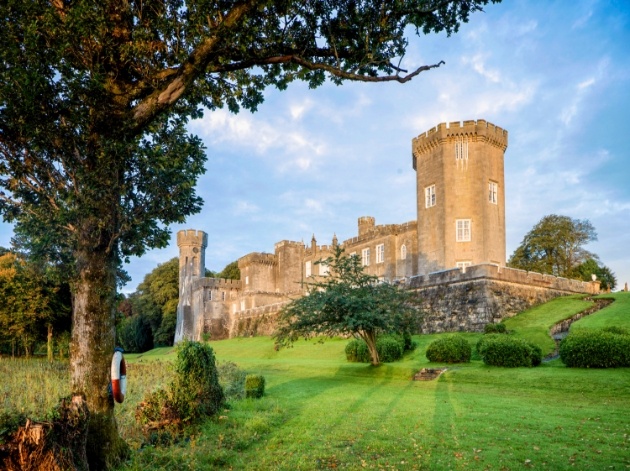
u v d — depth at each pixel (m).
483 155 36.84
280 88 8.64
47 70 6.56
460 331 28.31
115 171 7.31
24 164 7.44
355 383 17.98
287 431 9.27
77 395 6.07
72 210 6.98
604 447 7.68
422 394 14.30
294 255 64.88
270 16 7.34
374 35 7.55
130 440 8.50
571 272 47.81
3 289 25.84
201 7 6.25
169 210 8.43
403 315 20.81
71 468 5.44
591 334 16.77
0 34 6.38
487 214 36.41
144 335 67.62
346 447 7.96
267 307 49.81
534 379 15.28
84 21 6.20
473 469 6.70
